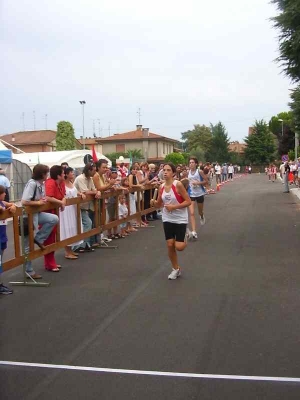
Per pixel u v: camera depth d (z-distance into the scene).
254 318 5.45
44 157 31.00
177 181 7.25
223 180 47.28
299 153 47.91
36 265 8.80
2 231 7.08
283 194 26.22
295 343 4.68
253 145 87.06
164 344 4.71
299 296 6.30
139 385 3.86
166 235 7.37
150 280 7.37
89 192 9.80
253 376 3.98
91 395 3.71
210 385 3.83
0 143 24.14
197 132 89.75
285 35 13.02
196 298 6.31
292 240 10.70
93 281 7.42
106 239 11.34
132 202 13.02
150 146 70.69
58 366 4.25
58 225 8.41
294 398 3.61
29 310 5.98
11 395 3.72
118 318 5.57
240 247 9.98
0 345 4.80
